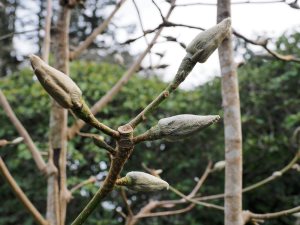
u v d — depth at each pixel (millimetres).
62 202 2033
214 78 7336
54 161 2064
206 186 6719
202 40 836
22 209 6547
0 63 9000
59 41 2180
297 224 2906
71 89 761
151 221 6484
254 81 7016
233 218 1846
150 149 6891
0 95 2172
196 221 6637
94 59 7645
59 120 2092
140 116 835
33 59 739
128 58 6902
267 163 6543
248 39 2123
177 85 837
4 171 1723
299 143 2361
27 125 6785
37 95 6539
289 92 6902
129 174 925
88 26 7754
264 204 6793
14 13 7867
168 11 2146
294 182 6836
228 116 1925
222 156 6820
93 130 5609
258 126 6887
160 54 2338
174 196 6469
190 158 6965
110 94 2232
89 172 6328
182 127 812
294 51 6695
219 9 1956
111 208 6148
